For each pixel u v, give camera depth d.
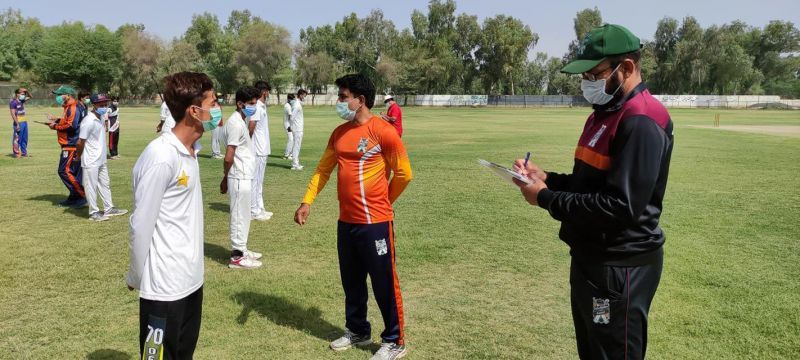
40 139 20.91
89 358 3.79
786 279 5.40
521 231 7.32
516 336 4.20
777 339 4.10
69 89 8.46
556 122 37.50
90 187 7.73
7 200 9.23
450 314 4.61
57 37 71.06
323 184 4.23
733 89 87.75
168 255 2.73
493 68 88.19
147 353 2.76
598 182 2.43
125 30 78.25
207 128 2.89
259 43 72.31
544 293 5.10
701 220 7.91
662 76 88.75
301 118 12.88
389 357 3.81
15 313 4.52
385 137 3.74
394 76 82.81
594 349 2.53
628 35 2.37
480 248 6.52
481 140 21.88
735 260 6.01
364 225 3.81
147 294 2.73
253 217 7.96
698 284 5.27
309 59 81.56
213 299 4.88
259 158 7.81
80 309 4.62
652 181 2.21
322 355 3.93
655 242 2.41
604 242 2.41
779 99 81.31
